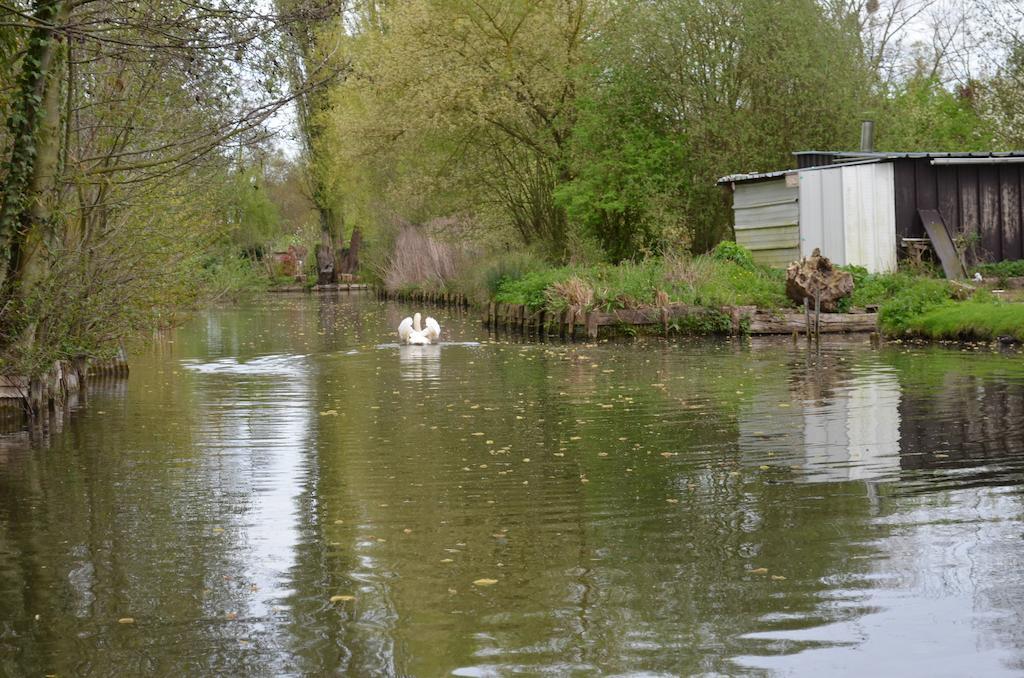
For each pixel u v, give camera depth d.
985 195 26.98
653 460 10.01
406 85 34.72
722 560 6.80
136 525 8.15
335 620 5.97
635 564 6.78
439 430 12.18
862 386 14.54
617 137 33.97
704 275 26.06
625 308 25.33
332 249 66.44
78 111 14.48
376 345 25.17
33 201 13.20
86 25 12.55
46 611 6.25
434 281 45.41
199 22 12.12
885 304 22.53
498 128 37.06
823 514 7.82
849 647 5.39
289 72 12.91
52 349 14.13
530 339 25.75
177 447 11.59
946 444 10.23
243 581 6.70
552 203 38.28
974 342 20.17
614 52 33.19
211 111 14.22
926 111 38.38
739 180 29.77
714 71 32.56
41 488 9.58
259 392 16.44
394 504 8.56
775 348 21.16
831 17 33.66
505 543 7.34
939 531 7.27
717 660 5.28
